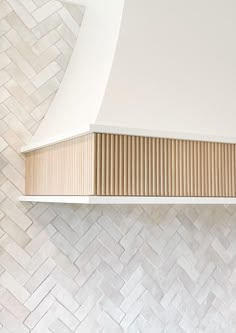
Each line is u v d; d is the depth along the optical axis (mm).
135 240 2197
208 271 2373
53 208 2045
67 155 1664
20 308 1950
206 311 2352
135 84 1627
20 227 1979
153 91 1657
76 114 1720
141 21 1675
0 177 1962
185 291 2301
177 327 2268
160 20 1706
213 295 2379
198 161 1688
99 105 1557
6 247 1947
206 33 1795
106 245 2133
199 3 1786
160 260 2248
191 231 2342
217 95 1787
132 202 1529
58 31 2123
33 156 1951
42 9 2094
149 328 2199
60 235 2047
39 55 2074
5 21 2014
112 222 2154
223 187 1738
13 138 2002
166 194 1609
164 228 2271
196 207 2365
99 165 1490
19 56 2031
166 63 1701
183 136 1632
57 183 1729
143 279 2201
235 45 1862
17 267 1959
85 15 2113
